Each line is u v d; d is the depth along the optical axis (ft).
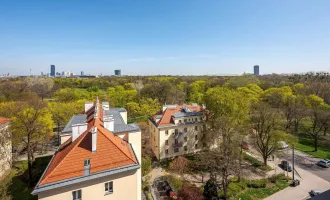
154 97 297.53
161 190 104.17
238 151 106.83
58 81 447.42
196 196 92.12
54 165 54.60
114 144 61.82
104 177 54.49
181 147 145.18
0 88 262.06
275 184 109.60
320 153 152.46
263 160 141.38
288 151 156.56
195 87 350.02
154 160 140.05
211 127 139.95
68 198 50.85
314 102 207.00
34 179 101.19
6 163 108.68
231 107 132.46
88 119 86.89
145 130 170.50
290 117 198.59
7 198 77.92
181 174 120.26
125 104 262.67
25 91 270.46
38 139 126.00
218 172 102.83
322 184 109.91
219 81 410.11
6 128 109.19
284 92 244.83
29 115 126.93
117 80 518.78
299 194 100.68
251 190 103.81
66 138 76.28
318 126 184.34
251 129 143.54
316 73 435.94
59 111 162.71
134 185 58.95
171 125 139.95
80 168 53.26
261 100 252.42
